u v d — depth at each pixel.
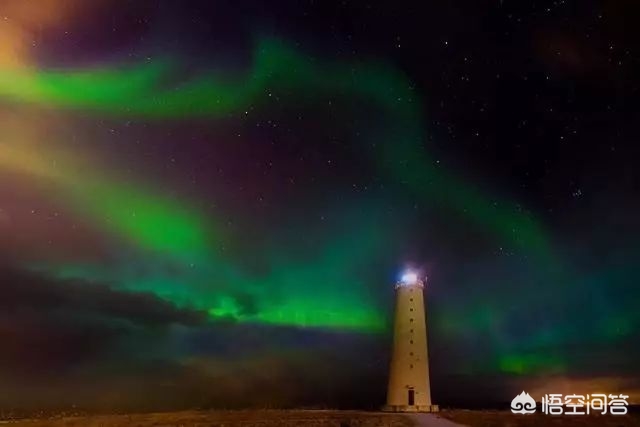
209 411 57.31
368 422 47.69
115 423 46.75
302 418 49.31
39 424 46.56
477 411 54.66
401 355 61.91
